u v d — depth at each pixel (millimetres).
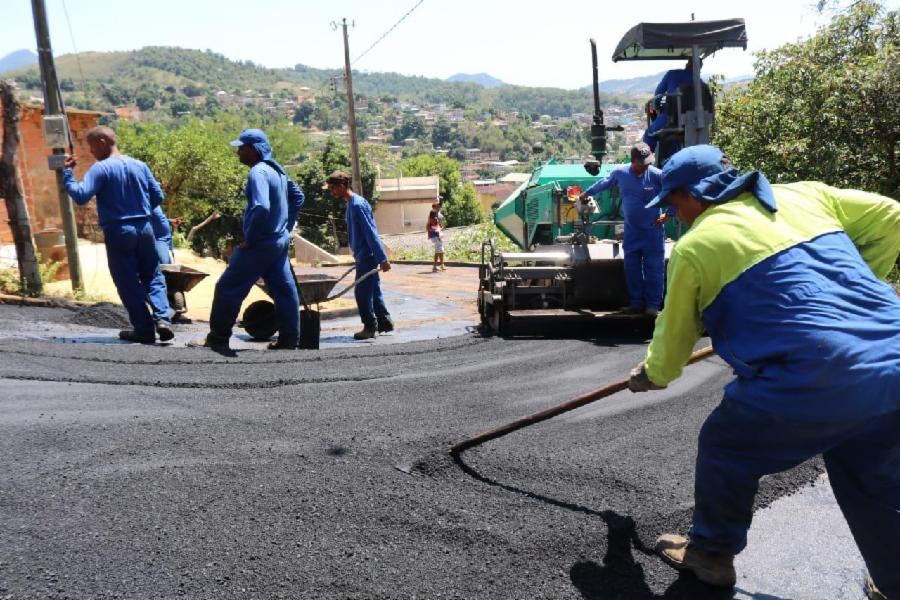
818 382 2420
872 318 2502
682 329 2791
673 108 8711
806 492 3881
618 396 5461
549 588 2846
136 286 7188
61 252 13938
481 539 3164
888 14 18125
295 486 3609
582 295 8531
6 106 9695
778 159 18469
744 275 2578
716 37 8383
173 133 35906
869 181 17094
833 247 2621
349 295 12938
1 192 9695
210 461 3869
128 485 3516
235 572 2846
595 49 9508
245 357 6531
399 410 4953
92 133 7020
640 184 7668
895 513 2658
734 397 2648
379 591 2773
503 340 7812
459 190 88438
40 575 2752
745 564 3150
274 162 7184
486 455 4160
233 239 38344
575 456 4195
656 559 3096
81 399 4793
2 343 6363
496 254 8312
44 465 3682
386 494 3566
